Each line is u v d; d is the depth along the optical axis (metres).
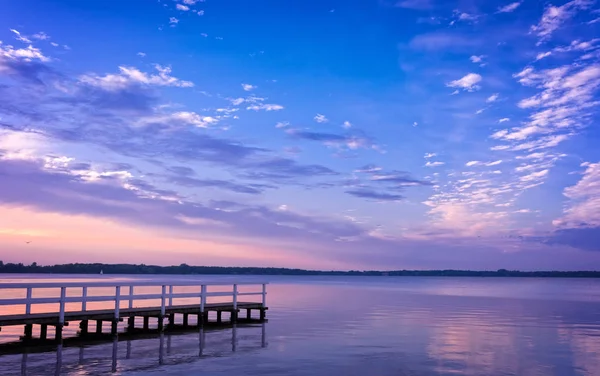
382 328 29.48
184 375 16.17
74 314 22.22
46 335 23.72
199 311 28.11
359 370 17.34
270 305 49.81
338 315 38.34
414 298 67.00
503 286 142.38
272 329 28.56
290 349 21.42
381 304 52.81
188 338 24.55
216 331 27.47
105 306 42.72
